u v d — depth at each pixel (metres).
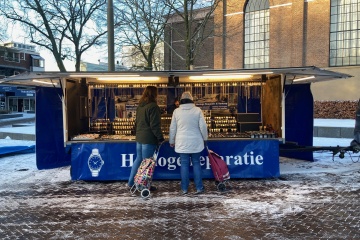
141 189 5.63
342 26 21.75
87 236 4.09
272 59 24.30
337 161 8.61
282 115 6.78
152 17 16.44
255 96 8.27
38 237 4.07
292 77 7.57
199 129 5.81
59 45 21.22
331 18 22.14
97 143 6.68
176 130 5.90
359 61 21.25
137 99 8.34
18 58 54.59
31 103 49.62
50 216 4.79
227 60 26.16
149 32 18.50
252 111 8.29
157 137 5.67
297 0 23.05
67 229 4.31
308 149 7.94
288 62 23.62
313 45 22.69
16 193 5.93
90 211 4.98
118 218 4.70
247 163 6.73
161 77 7.23
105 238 4.04
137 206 5.20
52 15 20.58
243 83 8.15
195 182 5.90
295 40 23.23
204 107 8.33
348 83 21.17
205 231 4.22
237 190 6.02
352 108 19.88
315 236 4.03
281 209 4.98
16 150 9.96
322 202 5.29
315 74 6.49
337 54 22.02
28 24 20.84
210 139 6.71
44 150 7.90
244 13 25.42
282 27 23.81
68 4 20.58
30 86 8.01
